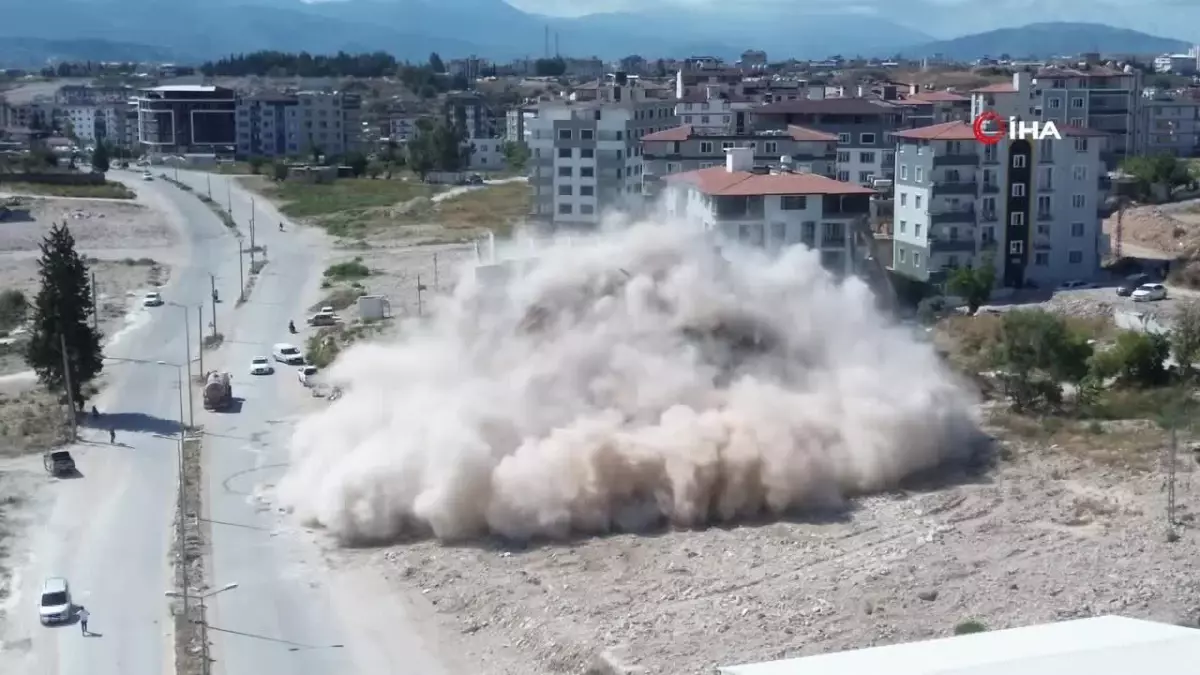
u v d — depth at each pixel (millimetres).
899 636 59500
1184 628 52688
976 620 60812
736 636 60156
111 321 139750
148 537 75562
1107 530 73062
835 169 166125
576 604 65250
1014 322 100000
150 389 110250
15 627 63344
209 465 88812
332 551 74062
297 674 58781
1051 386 95562
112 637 62344
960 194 139000
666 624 61938
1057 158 140750
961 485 81750
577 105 171875
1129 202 185375
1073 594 63906
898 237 146250
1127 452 85125
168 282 164750
